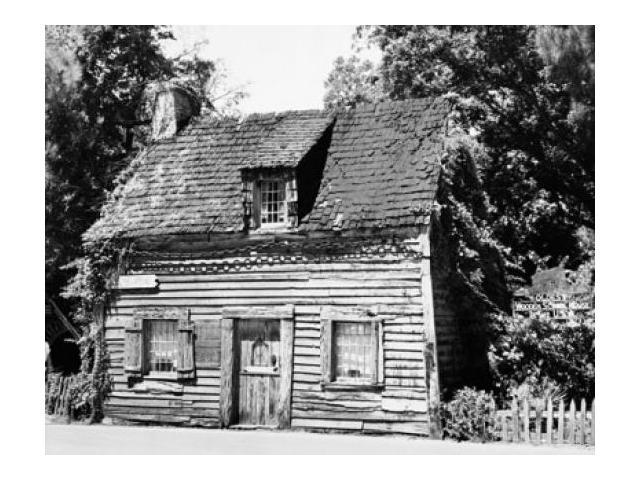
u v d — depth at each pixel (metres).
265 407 20.58
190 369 21.23
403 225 19.47
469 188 23.73
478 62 31.36
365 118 22.33
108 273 22.33
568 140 29.94
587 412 18.48
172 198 22.50
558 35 27.84
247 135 23.36
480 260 22.75
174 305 21.61
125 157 33.53
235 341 20.98
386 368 19.41
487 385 21.06
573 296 22.77
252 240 20.94
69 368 30.39
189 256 21.58
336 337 20.06
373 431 19.38
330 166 21.52
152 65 34.56
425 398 19.00
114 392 22.00
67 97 32.62
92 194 32.41
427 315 19.14
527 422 18.23
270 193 21.09
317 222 20.33
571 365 21.03
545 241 30.44
